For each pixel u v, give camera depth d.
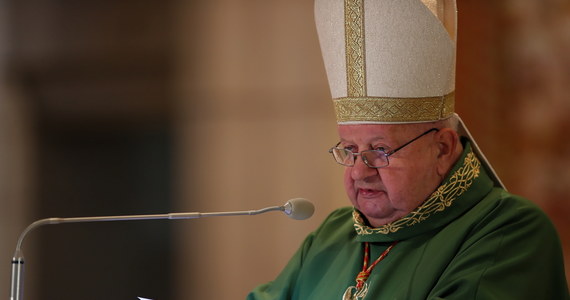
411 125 9.91
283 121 22.78
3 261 23.70
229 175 23.06
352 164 10.11
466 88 19.53
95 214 23.73
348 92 10.09
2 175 24.00
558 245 9.84
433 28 9.87
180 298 23.05
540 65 19.06
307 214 10.49
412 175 9.88
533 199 19.05
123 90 23.58
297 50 22.66
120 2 23.27
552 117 18.95
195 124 23.30
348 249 10.94
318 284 11.01
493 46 19.34
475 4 19.42
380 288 9.97
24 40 23.72
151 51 23.38
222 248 22.94
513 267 9.37
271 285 11.62
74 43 23.59
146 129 23.61
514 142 19.25
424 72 9.90
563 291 9.73
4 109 23.95
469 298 9.12
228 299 22.78
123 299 23.28
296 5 22.61
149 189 23.58
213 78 23.14
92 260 23.55
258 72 22.88
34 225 9.80
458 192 10.05
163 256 23.25
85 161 23.94
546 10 18.94
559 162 18.89
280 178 22.70
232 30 22.94
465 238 9.79
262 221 22.77
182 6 23.06
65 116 23.94
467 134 10.59
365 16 9.95
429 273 9.67
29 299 23.52
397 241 10.27
